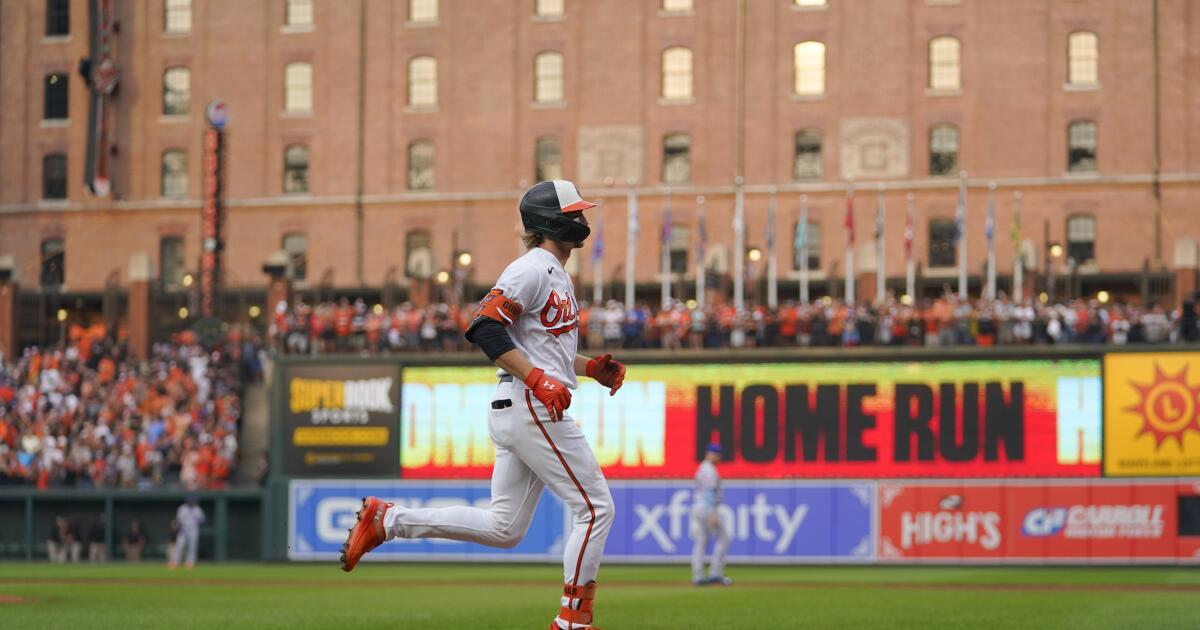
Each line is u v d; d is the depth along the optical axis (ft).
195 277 225.35
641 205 232.73
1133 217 221.46
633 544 127.54
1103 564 121.19
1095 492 121.60
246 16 246.06
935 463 124.26
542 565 127.85
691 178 232.53
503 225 237.45
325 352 157.89
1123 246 221.46
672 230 231.91
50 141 248.32
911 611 58.85
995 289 215.92
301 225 242.58
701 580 87.76
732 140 231.50
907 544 124.06
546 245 27.53
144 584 90.84
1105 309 153.48
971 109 225.56
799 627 48.55
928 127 226.99
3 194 249.14
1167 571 113.09
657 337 149.48
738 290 197.88
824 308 154.51
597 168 235.20
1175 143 220.84
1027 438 123.24
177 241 245.24
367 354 151.84
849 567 122.72
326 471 134.00
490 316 26.12
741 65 231.91
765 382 126.93
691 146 232.73
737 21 232.32
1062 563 121.80
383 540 27.07
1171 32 221.66
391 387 133.28
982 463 123.75
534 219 27.35
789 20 231.09
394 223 240.32
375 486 132.77
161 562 139.23
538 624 49.70
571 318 27.48
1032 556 122.42
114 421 156.35
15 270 218.18
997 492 123.13
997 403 123.85
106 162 241.14
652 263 232.12
